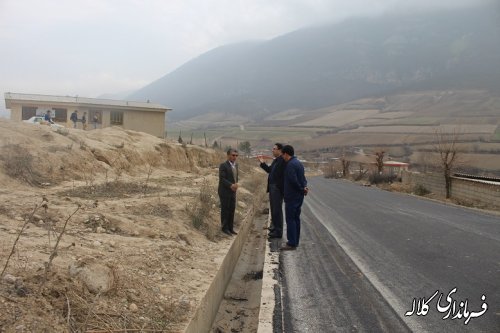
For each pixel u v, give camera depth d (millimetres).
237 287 8633
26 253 5477
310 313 6375
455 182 26859
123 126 37438
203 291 6133
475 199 24125
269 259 9500
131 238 7996
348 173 66562
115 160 17828
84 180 13430
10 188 10602
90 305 4508
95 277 4957
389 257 9633
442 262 9133
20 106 34812
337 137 160750
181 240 8930
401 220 15352
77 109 36000
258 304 7672
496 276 8078
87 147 16797
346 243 11195
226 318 6953
